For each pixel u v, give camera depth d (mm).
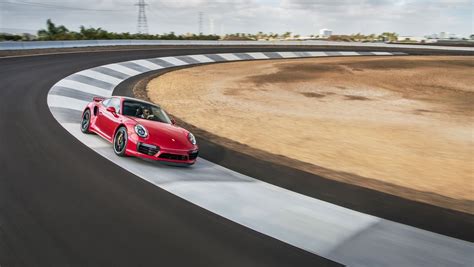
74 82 17375
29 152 7016
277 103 18703
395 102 21219
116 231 4234
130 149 7105
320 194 6426
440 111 18891
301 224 5043
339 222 5230
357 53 55875
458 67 39688
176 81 24141
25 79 16250
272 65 36625
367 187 7078
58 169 6230
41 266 3361
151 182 6117
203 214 5027
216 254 3965
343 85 26875
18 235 3883
